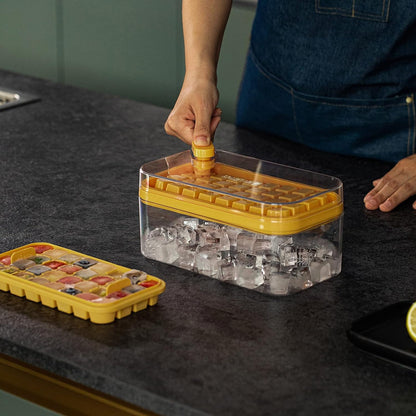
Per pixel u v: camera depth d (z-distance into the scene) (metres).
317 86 2.20
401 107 2.12
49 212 1.79
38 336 1.29
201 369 1.20
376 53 2.09
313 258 1.47
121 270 1.44
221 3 2.02
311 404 1.13
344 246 1.66
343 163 2.19
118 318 1.34
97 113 2.56
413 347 1.25
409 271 1.55
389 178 1.92
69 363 1.22
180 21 3.17
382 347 1.23
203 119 1.84
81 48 3.48
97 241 1.65
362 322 1.30
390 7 2.04
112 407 1.28
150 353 1.24
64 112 2.55
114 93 3.46
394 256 1.62
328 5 2.12
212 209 1.45
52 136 2.33
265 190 1.49
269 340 1.29
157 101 3.36
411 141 2.14
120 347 1.26
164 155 2.21
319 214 1.43
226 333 1.31
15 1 3.59
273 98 2.31
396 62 2.10
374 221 1.80
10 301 1.39
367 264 1.58
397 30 2.05
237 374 1.19
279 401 1.13
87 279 1.40
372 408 1.12
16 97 2.68
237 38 3.05
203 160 1.55
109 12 3.34
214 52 1.99
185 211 1.48
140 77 3.37
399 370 1.21
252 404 1.12
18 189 1.92
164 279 1.48
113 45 3.38
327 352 1.26
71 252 1.51
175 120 1.87
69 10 3.45
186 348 1.26
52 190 1.92
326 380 1.18
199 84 1.89
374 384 1.18
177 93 3.29
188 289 1.45
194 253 1.51
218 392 1.15
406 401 1.14
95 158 2.16
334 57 2.15
